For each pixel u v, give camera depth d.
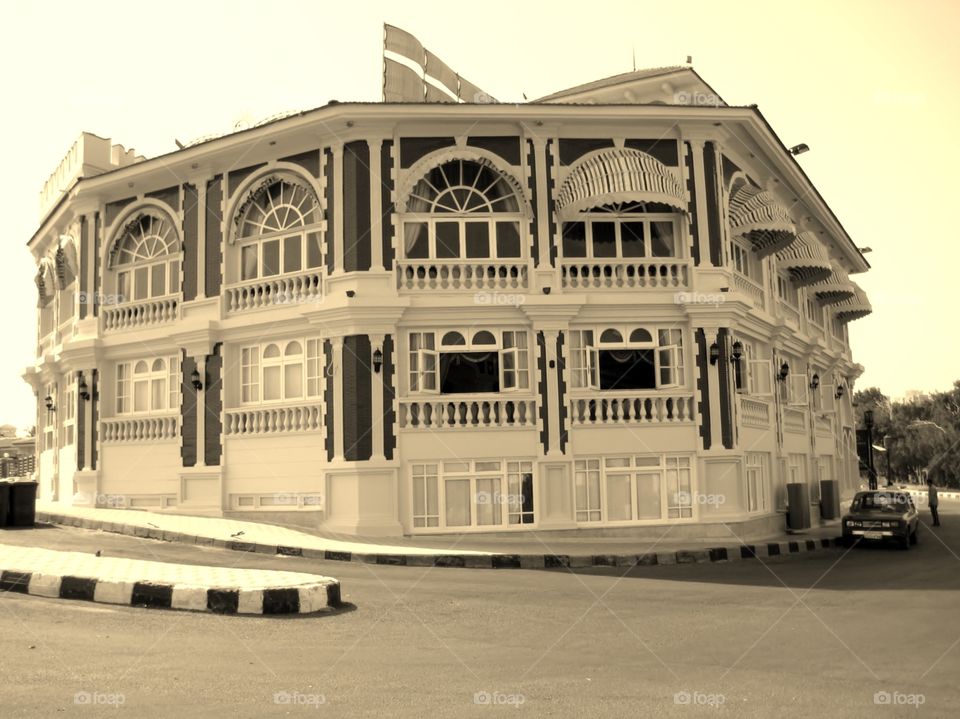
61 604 10.92
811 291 34.91
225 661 8.26
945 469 75.50
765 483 25.48
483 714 6.62
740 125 23.34
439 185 22.16
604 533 21.36
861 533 22.64
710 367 22.12
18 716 6.34
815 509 30.34
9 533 19.36
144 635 9.30
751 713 6.73
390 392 21.22
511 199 22.31
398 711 6.66
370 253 21.53
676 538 21.50
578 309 21.69
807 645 9.45
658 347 22.27
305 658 8.51
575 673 8.05
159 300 24.67
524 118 21.86
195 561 15.74
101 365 25.59
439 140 22.06
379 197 21.69
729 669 8.27
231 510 22.81
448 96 25.50
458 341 21.78
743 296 22.73
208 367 23.56
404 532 20.89
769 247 26.62
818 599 12.98
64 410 28.67
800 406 29.70
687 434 21.98
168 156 24.00
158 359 24.94
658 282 22.28
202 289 23.89
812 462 30.84
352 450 21.00
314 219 22.80
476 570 16.27
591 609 11.84
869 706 6.96
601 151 22.36
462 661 8.52
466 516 21.22
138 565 13.17
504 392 21.56
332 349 21.53
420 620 10.80
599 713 6.68
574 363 22.00
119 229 25.73
